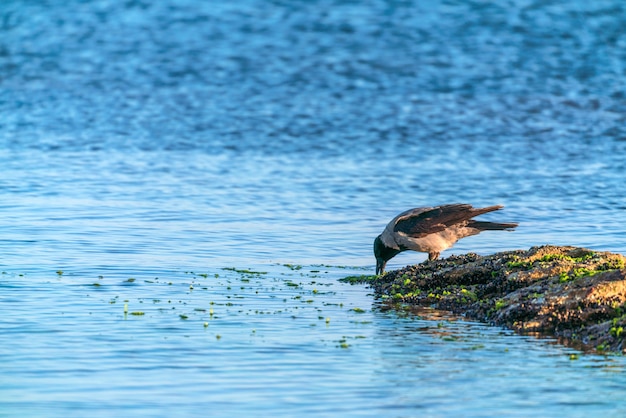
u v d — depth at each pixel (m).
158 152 38.34
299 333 16.36
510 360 14.90
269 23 64.12
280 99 48.91
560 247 19.33
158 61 57.12
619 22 62.69
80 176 33.28
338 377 14.19
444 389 13.70
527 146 39.22
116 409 12.98
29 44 60.97
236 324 16.88
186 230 25.70
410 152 38.53
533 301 16.86
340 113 45.88
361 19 64.06
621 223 26.62
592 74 52.88
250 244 24.33
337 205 29.52
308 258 23.08
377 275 20.67
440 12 64.88
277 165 36.12
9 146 38.78
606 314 16.27
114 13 67.56
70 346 15.48
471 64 54.84
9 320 16.89
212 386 13.81
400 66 54.88
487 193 31.11
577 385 13.83
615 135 41.06
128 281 19.97
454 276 19.17
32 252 22.58
